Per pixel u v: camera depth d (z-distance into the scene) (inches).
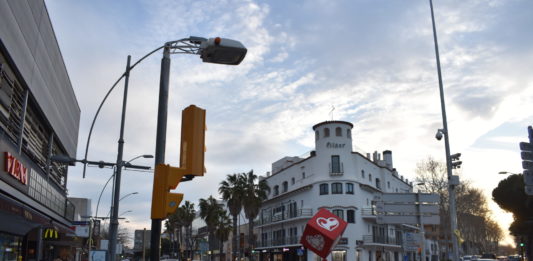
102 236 3014.3
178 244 3191.4
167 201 205.5
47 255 1133.1
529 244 1961.1
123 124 550.0
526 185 512.1
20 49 611.5
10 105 628.7
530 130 536.1
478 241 3403.1
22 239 850.8
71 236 1238.9
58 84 928.9
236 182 2073.1
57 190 1003.9
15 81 637.3
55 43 853.8
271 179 2677.2
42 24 732.0
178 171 208.2
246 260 2701.8
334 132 2139.5
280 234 2436.0
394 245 2217.0
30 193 735.1
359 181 2122.3
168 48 258.8
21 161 682.8
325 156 2118.6
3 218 620.1
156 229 206.2
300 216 2143.2
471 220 2824.8
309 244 302.8
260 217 2753.4
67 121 1096.8
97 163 532.1
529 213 1861.5
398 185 2709.2
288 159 2733.8
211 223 2650.1
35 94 724.7
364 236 2032.5
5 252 728.3
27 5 630.5
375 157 2701.8
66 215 1106.1
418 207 649.6
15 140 660.7
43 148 890.1
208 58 258.1
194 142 206.5
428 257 2915.8
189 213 3203.7
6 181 597.0
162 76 252.7
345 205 2032.5
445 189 2119.8
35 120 807.1
